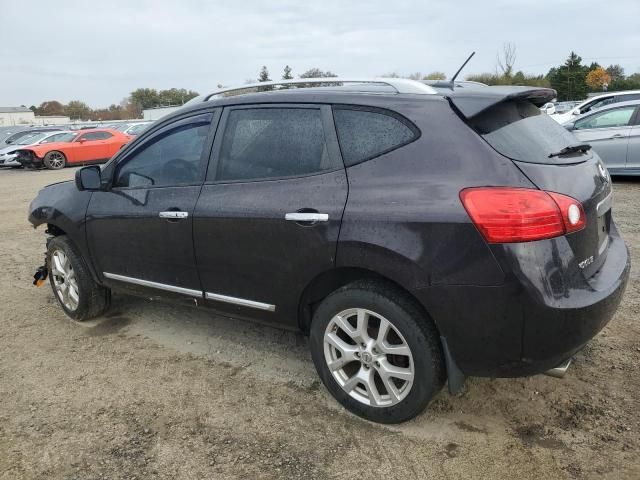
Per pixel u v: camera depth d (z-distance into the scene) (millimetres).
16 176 19109
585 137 10062
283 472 2602
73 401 3295
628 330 3850
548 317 2383
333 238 2771
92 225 4074
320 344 3021
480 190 2447
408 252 2553
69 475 2639
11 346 4121
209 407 3176
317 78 3414
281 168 3098
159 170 3723
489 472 2541
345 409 3088
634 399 3043
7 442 2908
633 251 5602
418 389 2705
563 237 2449
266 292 3158
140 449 2814
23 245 7512
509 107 2848
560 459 2607
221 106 3461
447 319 2537
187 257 3482
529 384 3260
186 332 4262
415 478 2525
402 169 2672
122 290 4133
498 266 2395
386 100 2828
